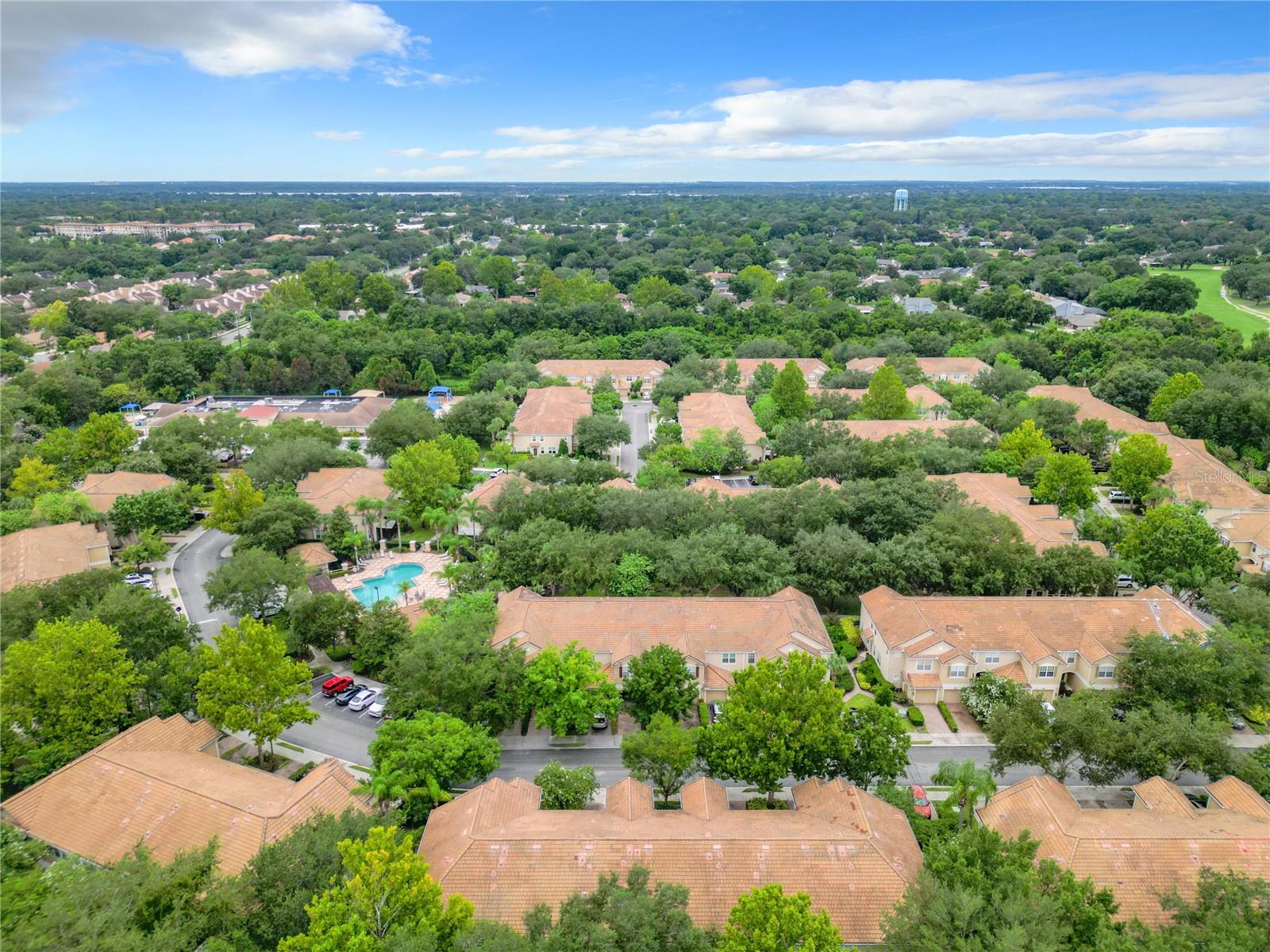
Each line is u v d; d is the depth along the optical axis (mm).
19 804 58031
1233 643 71375
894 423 146125
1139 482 122875
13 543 98500
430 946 39906
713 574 89688
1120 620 80750
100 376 184250
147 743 63688
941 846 51344
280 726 67062
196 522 126875
